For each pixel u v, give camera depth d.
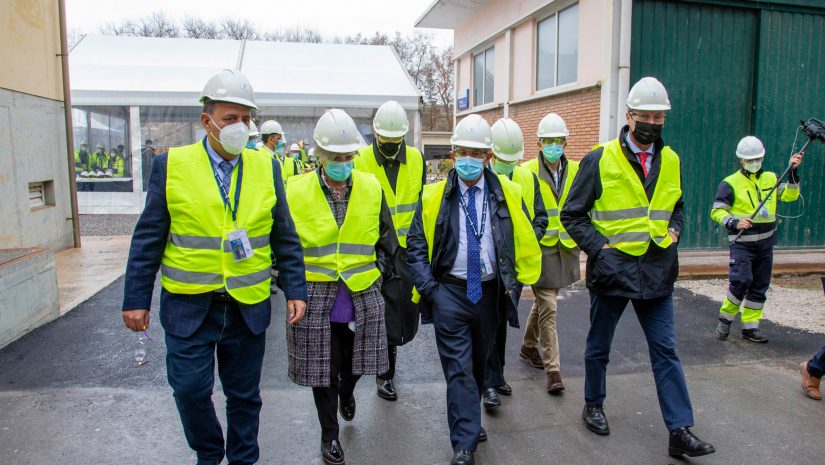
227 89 2.70
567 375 4.86
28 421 3.83
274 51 18.09
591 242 3.68
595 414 3.87
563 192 4.71
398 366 5.03
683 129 9.45
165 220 2.72
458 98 17.53
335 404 3.46
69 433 3.69
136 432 3.72
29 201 9.05
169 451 3.50
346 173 3.35
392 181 4.64
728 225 5.49
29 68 8.99
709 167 9.62
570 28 10.99
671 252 3.63
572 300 7.15
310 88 15.72
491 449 3.63
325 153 3.28
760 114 9.64
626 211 3.60
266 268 2.92
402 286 3.66
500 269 3.46
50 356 5.02
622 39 9.03
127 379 4.55
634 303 3.78
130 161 15.41
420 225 3.57
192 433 2.83
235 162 2.87
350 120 3.38
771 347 5.54
